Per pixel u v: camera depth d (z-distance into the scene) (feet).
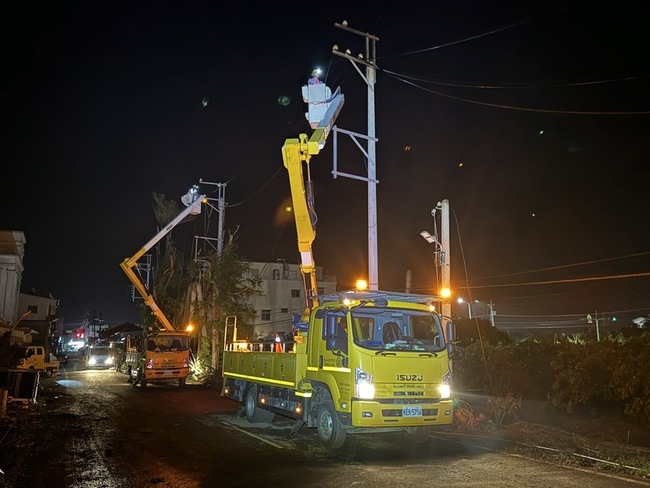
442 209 63.77
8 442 36.76
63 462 31.42
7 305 130.82
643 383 38.73
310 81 42.37
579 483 25.90
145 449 34.76
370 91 56.29
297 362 37.42
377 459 31.30
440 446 35.27
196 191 95.81
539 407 48.21
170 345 83.10
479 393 54.08
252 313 101.65
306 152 39.47
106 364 156.35
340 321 34.37
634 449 32.89
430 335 36.09
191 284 104.68
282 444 35.99
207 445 35.78
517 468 28.99
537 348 51.57
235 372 50.19
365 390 31.83
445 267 62.64
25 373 56.59
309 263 41.04
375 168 55.26
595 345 45.52
